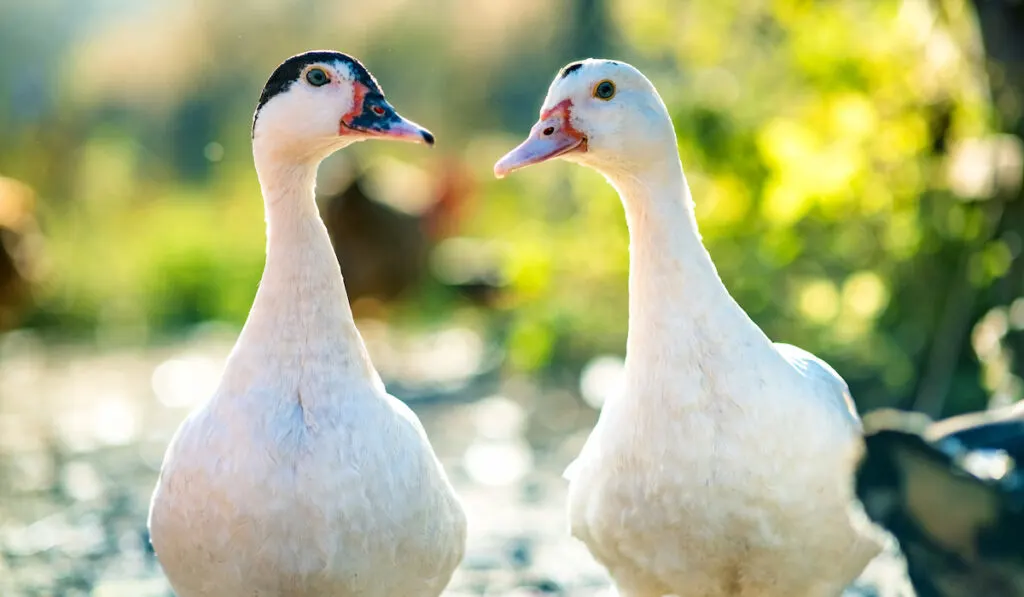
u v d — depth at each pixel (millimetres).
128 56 24203
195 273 19188
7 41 24797
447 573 5035
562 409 11953
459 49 22469
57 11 25094
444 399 12781
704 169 11438
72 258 20188
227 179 23156
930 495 4355
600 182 12922
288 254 4953
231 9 23141
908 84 10312
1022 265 9422
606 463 4945
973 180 9984
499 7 22234
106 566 7668
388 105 5047
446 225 19000
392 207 16594
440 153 22422
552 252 13227
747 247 11391
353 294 16391
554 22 21922
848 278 10750
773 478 4750
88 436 11578
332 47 22500
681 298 4891
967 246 9789
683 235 4957
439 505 4895
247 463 4660
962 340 9828
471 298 16484
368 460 4715
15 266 15844
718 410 4770
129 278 19500
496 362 14625
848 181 10422
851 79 10461
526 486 9344
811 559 4891
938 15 9898
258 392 4789
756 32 11945
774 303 11219
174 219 21859
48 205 22859
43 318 18125
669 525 4824
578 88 5082
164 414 12570
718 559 4848
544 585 7137
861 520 4695
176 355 16203
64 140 24000
